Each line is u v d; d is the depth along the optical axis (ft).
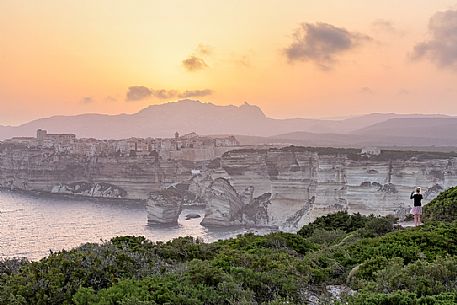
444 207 91.91
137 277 38.68
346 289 43.24
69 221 413.18
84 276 36.42
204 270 38.37
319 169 385.50
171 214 441.27
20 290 33.76
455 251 53.88
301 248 64.80
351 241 73.67
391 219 90.94
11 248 263.70
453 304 32.01
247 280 38.45
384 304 33.32
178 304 32.65
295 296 37.93
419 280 38.17
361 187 360.28
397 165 355.97
